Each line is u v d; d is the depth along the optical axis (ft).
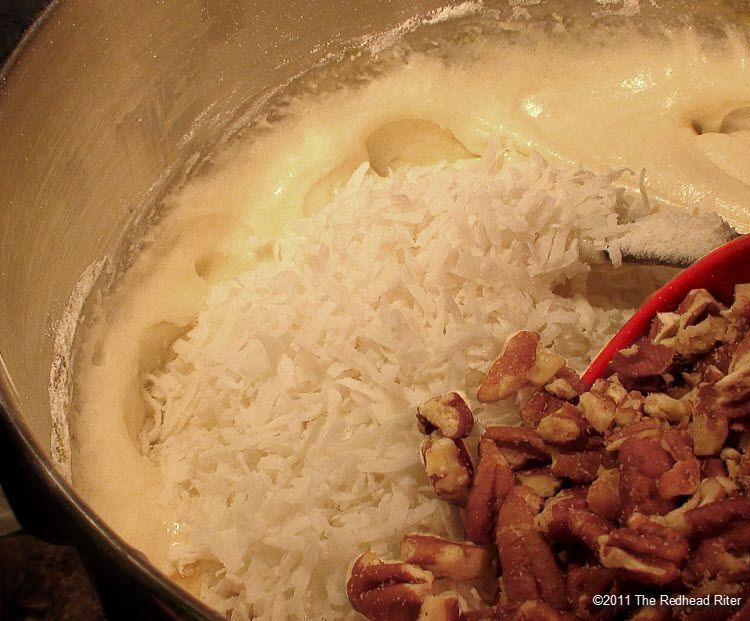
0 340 0.85
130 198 1.07
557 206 0.96
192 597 0.62
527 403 0.86
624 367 0.86
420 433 0.87
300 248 1.03
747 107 1.13
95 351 1.00
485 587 0.80
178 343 1.02
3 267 0.89
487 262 0.93
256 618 0.84
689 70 1.15
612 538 0.72
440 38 1.20
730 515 0.71
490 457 0.81
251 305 0.99
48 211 0.96
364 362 0.90
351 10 1.16
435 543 0.79
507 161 1.14
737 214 1.05
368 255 0.96
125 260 1.07
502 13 1.20
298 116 1.16
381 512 0.84
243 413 0.92
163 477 0.94
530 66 1.18
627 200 1.03
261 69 1.14
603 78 1.16
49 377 0.94
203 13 1.05
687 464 0.76
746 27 1.14
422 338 0.92
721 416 0.78
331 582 0.82
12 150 0.90
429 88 1.19
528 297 0.94
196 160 1.12
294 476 0.88
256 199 1.13
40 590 1.09
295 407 0.91
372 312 0.93
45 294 0.95
